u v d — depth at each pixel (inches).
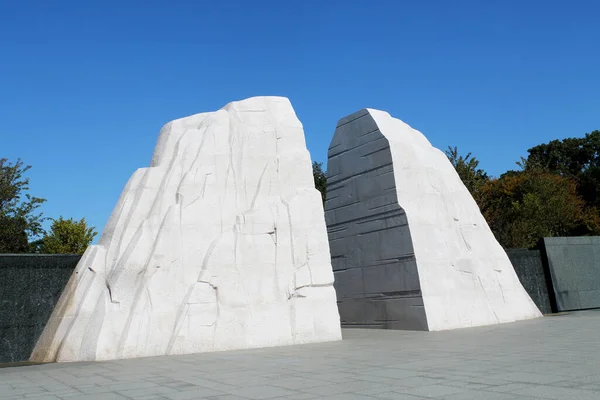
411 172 607.8
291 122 544.1
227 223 487.2
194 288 450.9
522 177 1525.6
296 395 235.6
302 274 487.8
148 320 433.7
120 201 488.7
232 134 522.6
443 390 234.2
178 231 468.4
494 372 276.2
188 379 293.6
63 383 299.9
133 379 302.5
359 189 640.4
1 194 868.6
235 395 241.6
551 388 229.3
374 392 235.9
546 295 771.4
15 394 267.7
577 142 1935.3
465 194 676.1
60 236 964.0
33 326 445.7
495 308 613.6
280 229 494.3
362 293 623.5
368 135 634.8
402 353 371.9
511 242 1106.7
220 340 444.1
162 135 531.8
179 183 490.0
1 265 439.8
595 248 820.0
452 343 421.4
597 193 1678.2
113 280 440.8
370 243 618.5
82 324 430.3
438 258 578.9
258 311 465.4
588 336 429.4
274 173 518.6
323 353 389.4
